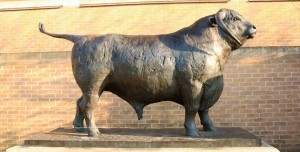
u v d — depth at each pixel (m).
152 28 8.53
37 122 6.61
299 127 6.21
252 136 3.82
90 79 3.92
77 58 3.99
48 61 6.61
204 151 3.45
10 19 9.16
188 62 3.79
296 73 6.22
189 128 3.90
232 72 6.29
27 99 6.65
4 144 6.66
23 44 9.05
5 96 6.70
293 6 8.29
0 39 9.16
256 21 8.32
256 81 6.26
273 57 6.25
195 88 3.80
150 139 3.69
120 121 6.42
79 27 8.81
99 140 3.65
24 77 6.66
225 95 6.29
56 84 6.58
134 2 8.60
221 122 6.27
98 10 8.77
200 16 8.45
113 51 3.95
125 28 8.62
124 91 4.07
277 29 8.27
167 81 3.85
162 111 6.36
